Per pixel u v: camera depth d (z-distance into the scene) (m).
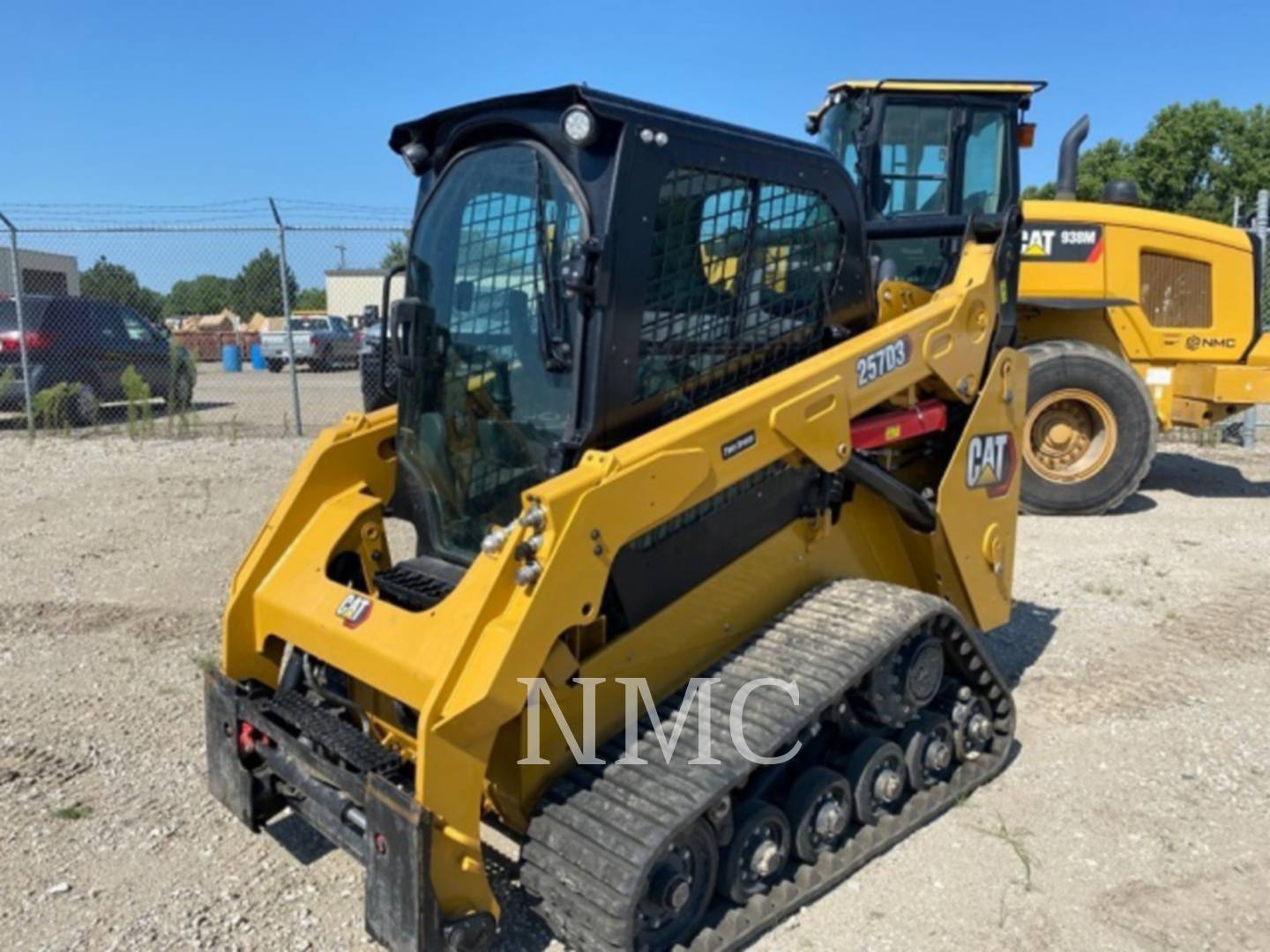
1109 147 43.69
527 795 2.77
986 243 3.93
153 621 5.46
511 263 3.02
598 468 2.64
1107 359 7.93
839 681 3.00
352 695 3.30
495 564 2.63
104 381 12.74
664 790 2.68
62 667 4.83
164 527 7.34
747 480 3.24
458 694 2.50
